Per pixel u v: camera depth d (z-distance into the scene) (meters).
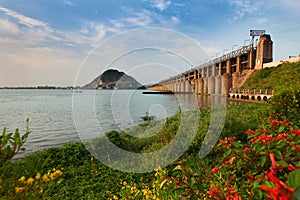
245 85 34.38
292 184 0.80
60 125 14.76
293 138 1.79
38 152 6.53
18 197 1.21
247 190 1.68
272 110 5.27
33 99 49.81
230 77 39.66
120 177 4.62
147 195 2.80
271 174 0.97
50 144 9.61
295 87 5.02
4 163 1.29
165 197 2.32
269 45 36.69
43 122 16.30
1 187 1.19
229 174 2.03
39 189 1.31
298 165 1.29
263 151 1.77
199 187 1.87
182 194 2.32
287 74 6.47
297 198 0.75
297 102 4.86
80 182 4.61
